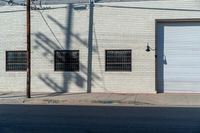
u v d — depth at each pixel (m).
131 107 21.78
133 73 27.41
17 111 19.50
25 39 28.75
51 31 28.38
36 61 28.56
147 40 27.25
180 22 27.20
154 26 27.16
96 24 27.72
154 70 27.19
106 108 21.14
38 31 28.53
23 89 28.91
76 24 27.98
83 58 27.95
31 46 28.62
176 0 26.95
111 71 27.66
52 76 28.42
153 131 13.93
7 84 29.08
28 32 25.27
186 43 27.20
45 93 27.75
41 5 28.44
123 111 19.75
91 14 27.77
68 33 28.14
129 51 27.48
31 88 28.62
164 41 27.38
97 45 27.72
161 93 27.19
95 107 21.66
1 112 19.09
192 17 26.80
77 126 14.91
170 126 14.98
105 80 27.69
